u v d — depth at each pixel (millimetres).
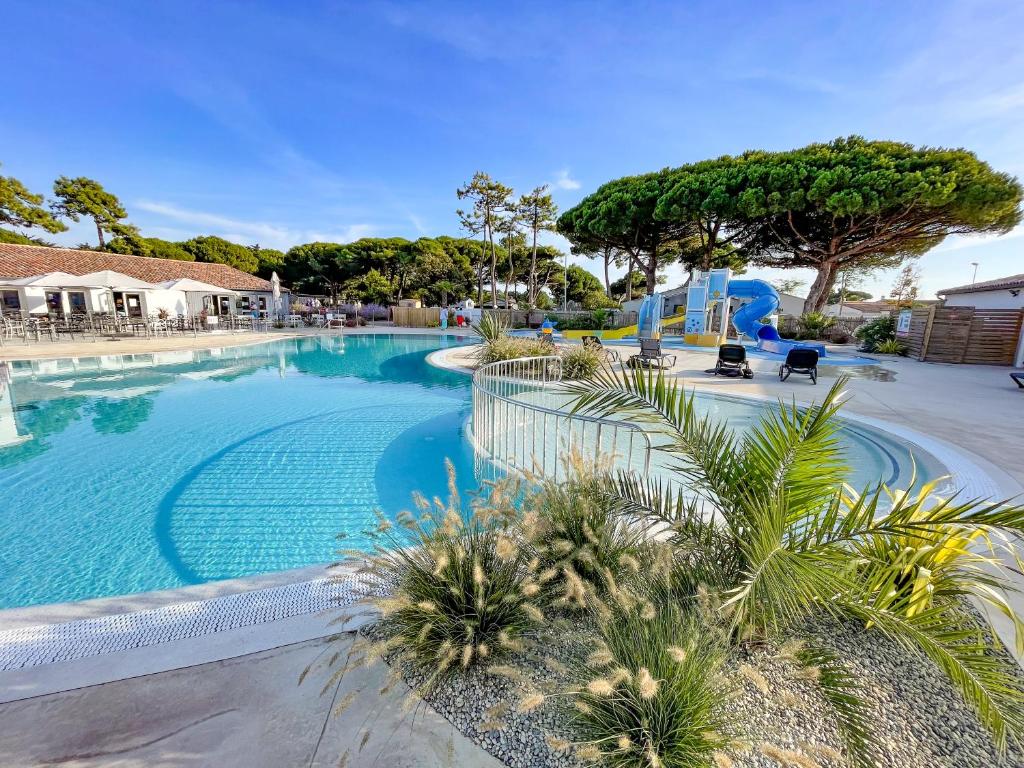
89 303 21250
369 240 42125
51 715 1669
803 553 1699
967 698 1494
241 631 2123
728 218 18844
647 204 20781
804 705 1667
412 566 2146
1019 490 4000
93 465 5414
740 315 17359
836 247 19594
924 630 1703
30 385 9805
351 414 7766
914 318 15172
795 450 1856
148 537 3889
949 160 15492
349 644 2057
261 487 4852
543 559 2168
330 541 3846
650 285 24344
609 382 2537
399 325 29969
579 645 1819
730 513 2068
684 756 1371
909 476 4535
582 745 1427
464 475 5191
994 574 2602
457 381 10953
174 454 5793
